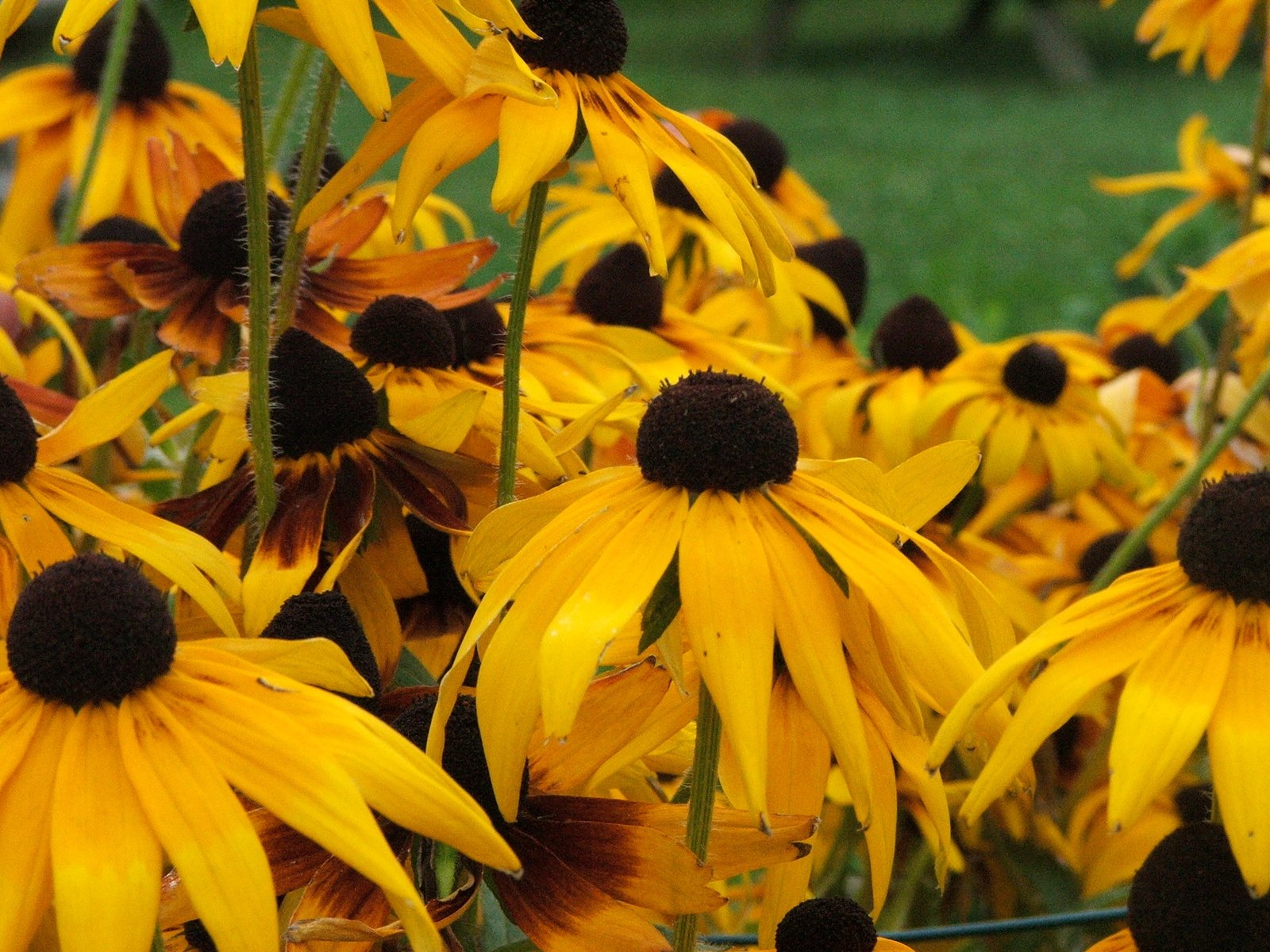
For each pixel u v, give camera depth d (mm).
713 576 692
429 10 711
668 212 1018
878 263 3377
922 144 5465
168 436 831
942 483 736
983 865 929
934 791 729
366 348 815
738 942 782
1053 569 987
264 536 763
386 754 666
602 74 735
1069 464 960
